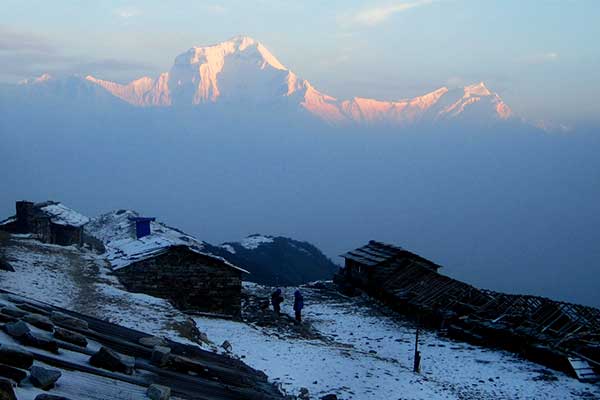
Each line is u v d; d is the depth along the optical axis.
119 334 15.47
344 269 70.56
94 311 28.88
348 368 32.25
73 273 40.50
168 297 42.22
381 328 48.97
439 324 48.31
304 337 42.19
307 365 31.88
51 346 10.56
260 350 33.88
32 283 32.84
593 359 36.88
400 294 54.41
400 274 58.81
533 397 31.56
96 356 10.90
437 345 43.00
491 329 42.78
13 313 12.43
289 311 54.12
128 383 10.45
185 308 42.53
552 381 34.34
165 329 27.62
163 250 42.22
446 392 30.62
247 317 45.84
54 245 53.41
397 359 38.78
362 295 62.78
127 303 32.75
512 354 40.44
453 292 51.16
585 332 38.47
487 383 33.69
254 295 58.53
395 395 28.53
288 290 67.19
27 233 55.44
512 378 34.81
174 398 10.63
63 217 62.66
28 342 10.36
